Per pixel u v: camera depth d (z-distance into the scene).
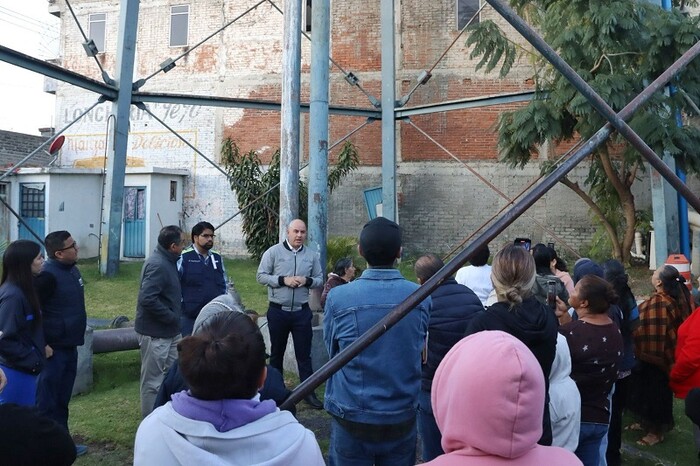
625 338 4.65
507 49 11.54
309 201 7.41
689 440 5.44
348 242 14.62
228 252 19.19
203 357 1.76
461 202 17.84
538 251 4.48
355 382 2.99
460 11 17.98
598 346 3.50
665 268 5.34
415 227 18.11
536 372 1.63
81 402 6.07
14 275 4.07
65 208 18.02
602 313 3.61
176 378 2.82
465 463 1.62
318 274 6.25
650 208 16.22
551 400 3.14
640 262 14.36
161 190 18.69
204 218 19.45
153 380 5.23
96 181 18.72
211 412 1.75
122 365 7.05
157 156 19.78
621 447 5.28
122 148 12.34
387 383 2.98
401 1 18.34
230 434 1.72
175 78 19.86
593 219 15.07
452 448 1.70
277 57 19.30
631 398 5.41
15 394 3.98
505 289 2.90
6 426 1.46
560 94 10.59
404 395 3.01
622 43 10.18
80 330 4.76
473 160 17.78
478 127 17.77
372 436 2.98
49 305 4.59
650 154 2.84
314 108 7.39
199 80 19.73
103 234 12.98
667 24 9.66
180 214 19.50
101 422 5.46
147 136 19.84
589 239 16.86
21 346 3.98
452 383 1.68
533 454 1.68
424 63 18.22
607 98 9.80
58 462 1.49
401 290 3.07
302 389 2.42
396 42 18.41
